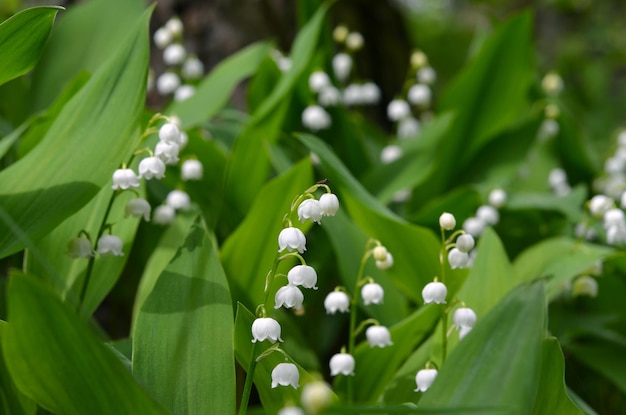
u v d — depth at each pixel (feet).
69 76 2.42
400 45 3.67
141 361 1.81
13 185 1.90
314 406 1.52
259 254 2.12
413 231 2.18
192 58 2.65
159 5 2.93
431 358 1.98
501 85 2.69
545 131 2.90
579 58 7.11
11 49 1.89
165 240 2.20
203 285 1.86
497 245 2.10
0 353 1.80
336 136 2.64
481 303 2.05
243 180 2.37
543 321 1.70
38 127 2.16
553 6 7.78
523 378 1.67
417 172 2.52
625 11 7.69
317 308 2.38
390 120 3.57
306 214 1.80
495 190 2.50
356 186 2.15
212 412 1.79
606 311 2.48
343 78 2.89
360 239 2.26
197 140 2.36
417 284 2.23
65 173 1.90
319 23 2.45
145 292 2.15
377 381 2.06
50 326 1.69
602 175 2.92
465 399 1.68
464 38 7.06
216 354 1.82
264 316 1.80
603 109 6.09
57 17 2.78
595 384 2.40
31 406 1.83
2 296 2.09
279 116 2.44
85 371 1.72
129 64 1.94
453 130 2.64
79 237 1.92
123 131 1.90
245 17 3.01
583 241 2.43
